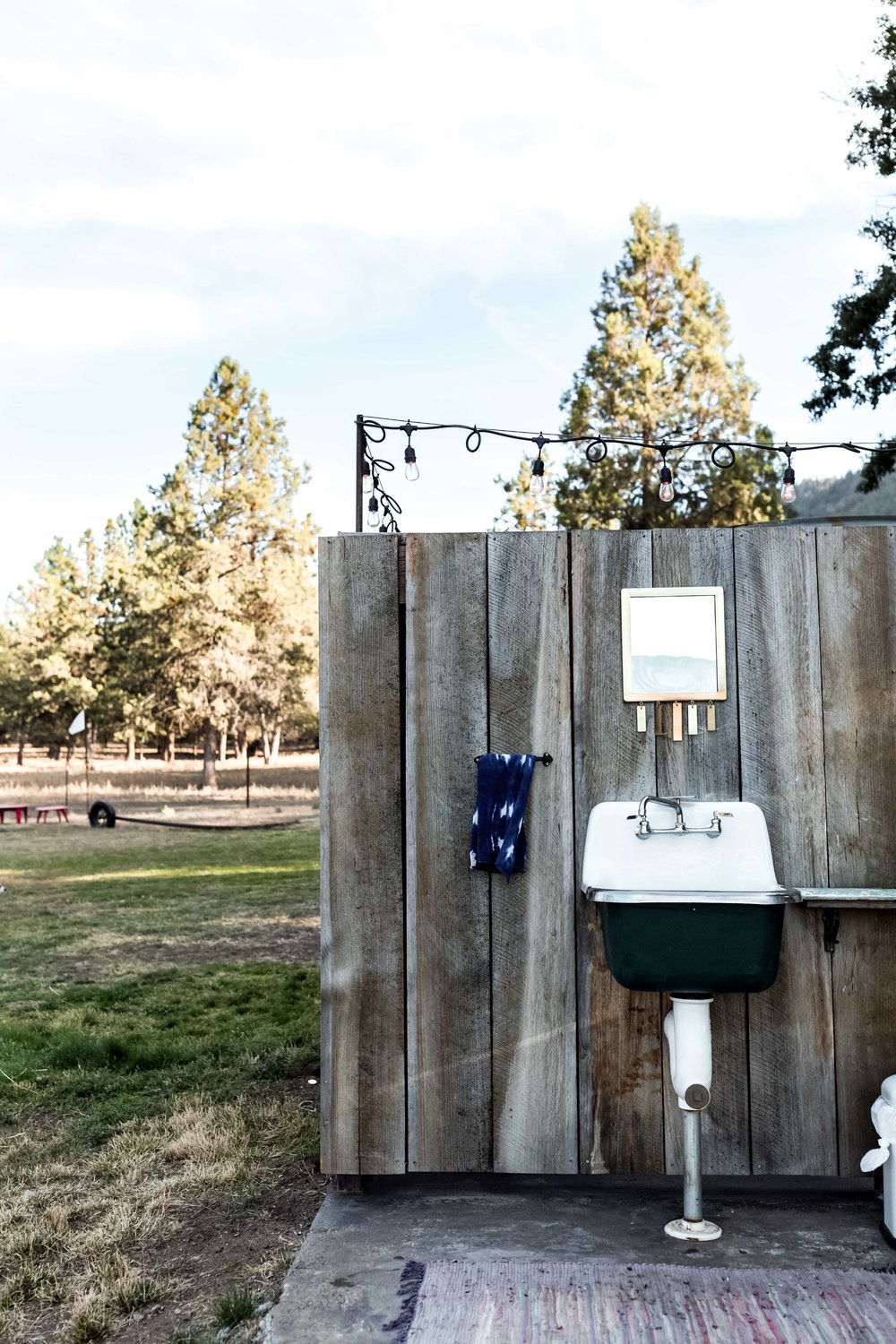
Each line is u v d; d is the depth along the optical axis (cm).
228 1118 369
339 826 297
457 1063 290
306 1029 494
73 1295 248
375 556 302
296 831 1770
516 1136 287
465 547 300
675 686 289
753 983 241
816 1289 231
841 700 290
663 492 415
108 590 3409
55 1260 267
